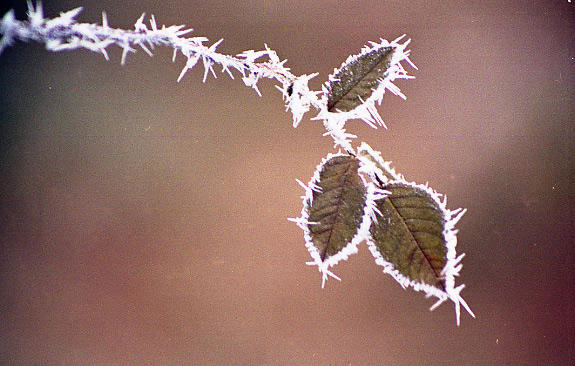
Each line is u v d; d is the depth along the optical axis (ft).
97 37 0.83
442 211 0.87
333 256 0.87
